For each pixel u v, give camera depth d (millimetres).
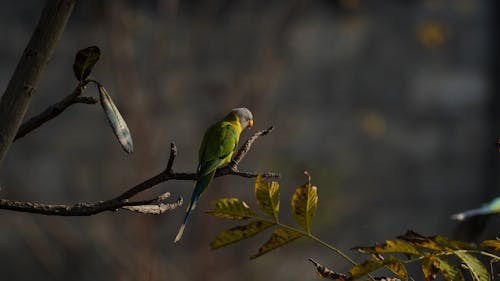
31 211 2303
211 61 14297
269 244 2166
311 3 15648
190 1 14375
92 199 13742
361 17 16125
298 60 15453
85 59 2227
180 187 14062
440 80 16578
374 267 2096
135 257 12609
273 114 14797
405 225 15977
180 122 13953
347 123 15820
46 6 2199
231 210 2166
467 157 16625
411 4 16453
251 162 13734
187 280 12750
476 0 16688
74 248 13266
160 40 13773
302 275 13734
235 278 12977
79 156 14055
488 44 16734
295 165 14508
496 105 16547
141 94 13633
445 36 16453
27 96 2186
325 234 14664
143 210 2377
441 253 2080
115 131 2242
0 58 14398
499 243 2180
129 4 14109
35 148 14141
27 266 13875
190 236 13391
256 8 14578
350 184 15555
